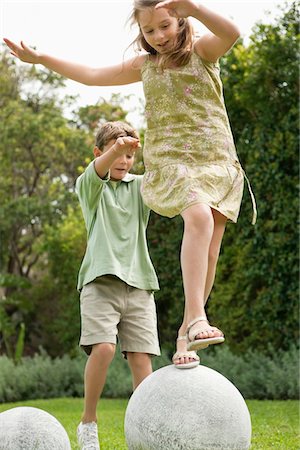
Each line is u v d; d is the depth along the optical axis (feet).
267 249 45.44
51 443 15.75
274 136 45.39
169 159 16.21
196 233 15.31
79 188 19.34
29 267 91.66
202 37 16.39
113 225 19.47
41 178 95.86
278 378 42.24
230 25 15.58
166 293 53.31
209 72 16.43
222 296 48.32
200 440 14.73
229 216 16.03
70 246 72.33
